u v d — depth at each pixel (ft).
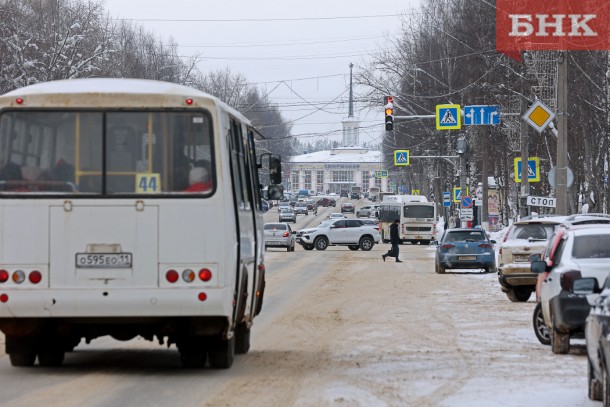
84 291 82.94
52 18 470.39
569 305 97.19
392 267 290.97
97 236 83.51
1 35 403.54
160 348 108.99
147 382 82.53
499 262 173.27
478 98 380.58
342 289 203.41
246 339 102.37
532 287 171.42
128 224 83.56
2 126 84.89
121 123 84.64
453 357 99.66
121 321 84.84
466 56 386.52
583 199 350.64
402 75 468.75
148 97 84.53
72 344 95.81
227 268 83.66
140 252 83.35
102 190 83.87
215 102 84.53
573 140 326.65
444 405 71.15
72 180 84.12
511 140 357.20
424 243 523.29
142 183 83.97
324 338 118.01
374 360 97.55
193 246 83.46
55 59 412.57
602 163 312.91
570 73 295.48
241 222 91.25
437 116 303.07
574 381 83.35
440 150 488.02
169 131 84.48
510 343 112.27
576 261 99.35
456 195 441.68
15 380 83.56
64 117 84.69
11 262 83.46
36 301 82.89
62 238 83.51
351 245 432.25
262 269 108.58
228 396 75.10
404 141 567.59
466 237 256.93
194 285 83.10
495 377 85.61
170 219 83.56
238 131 94.32
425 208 508.53
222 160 84.23
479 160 476.13
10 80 394.11
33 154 84.53
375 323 135.85
